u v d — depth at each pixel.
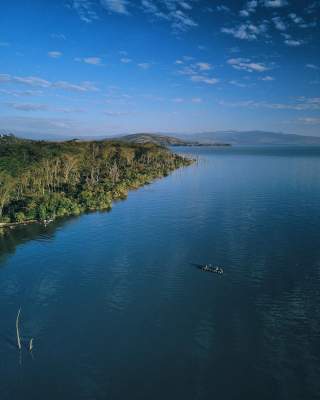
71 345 65.62
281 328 69.06
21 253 107.25
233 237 117.44
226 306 76.69
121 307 77.19
